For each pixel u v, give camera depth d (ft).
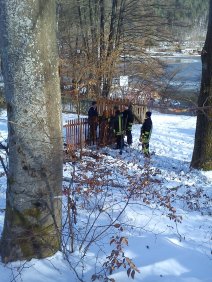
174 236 20.02
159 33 98.07
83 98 64.18
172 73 108.27
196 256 17.67
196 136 43.88
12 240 16.06
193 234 21.31
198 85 117.91
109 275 15.62
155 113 88.58
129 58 97.45
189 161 50.29
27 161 15.58
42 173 15.79
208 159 43.14
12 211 16.03
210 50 40.86
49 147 15.76
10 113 15.52
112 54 84.38
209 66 41.11
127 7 93.50
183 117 86.38
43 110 15.40
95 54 78.38
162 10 97.04
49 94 15.48
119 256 17.01
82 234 18.72
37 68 15.05
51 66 15.39
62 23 85.35
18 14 14.52
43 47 15.01
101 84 80.38
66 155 24.57
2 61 15.35
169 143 61.98
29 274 15.46
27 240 16.05
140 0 94.89
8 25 14.67
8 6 14.53
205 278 16.05
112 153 49.90
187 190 34.22
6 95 15.55
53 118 15.75
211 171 43.09
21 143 15.49
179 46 106.01
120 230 18.12
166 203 25.48
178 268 16.62
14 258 16.07
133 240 18.54
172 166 46.19
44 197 15.97
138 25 95.86
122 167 34.60
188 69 154.40
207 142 43.06
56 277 15.44
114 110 58.80
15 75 15.05
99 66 75.36
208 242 20.10
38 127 15.42
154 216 22.84
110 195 24.41
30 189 15.79
